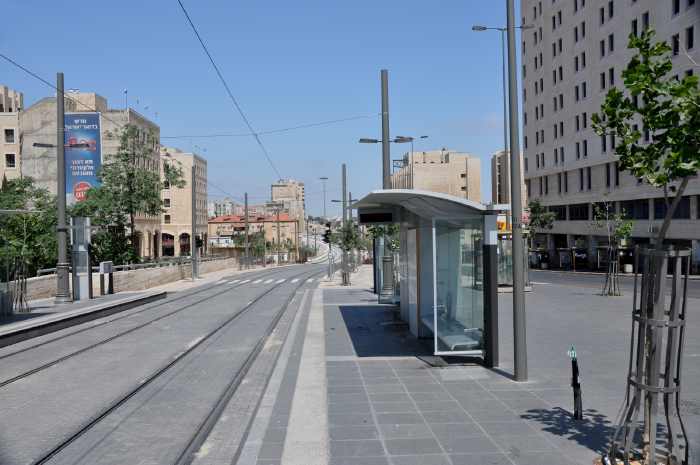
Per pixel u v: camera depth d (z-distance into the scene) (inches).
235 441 301.3
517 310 399.2
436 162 4424.2
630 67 233.9
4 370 472.7
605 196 1886.1
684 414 316.5
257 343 594.9
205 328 714.2
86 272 1066.7
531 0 2773.1
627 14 1958.7
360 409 343.3
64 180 994.7
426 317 578.2
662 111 231.0
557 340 561.3
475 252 470.0
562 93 2485.2
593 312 786.2
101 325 754.2
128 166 1593.3
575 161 2375.7
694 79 211.3
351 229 1493.6
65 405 367.9
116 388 409.7
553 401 348.8
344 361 487.2
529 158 2834.6
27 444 295.9
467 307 478.0
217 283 1695.4
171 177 1690.5
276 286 1481.3
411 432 298.8
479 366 450.6
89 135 2145.7
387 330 658.8
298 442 288.7
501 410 332.5
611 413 322.3
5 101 3587.6
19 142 2992.1
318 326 709.3
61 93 999.6
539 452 265.9
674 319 229.0
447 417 322.0
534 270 2519.7
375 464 257.4
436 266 458.9
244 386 418.3
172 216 4323.3
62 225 989.8
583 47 2292.1
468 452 268.5
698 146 215.3
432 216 464.1
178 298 1172.5
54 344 603.5
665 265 227.0
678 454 230.8
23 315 794.8
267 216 5585.6
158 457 276.5
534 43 2765.7
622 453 250.1
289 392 388.2
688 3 1593.3
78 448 290.5
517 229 399.5
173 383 425.1
